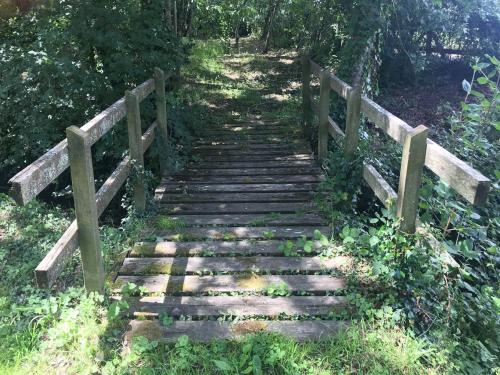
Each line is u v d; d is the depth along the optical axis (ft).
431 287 10.63
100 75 21.27
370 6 22.52
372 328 10.07
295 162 20.75
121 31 21.47
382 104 29.25
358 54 23.13
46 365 9.09
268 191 17.70
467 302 10.80
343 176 15.93
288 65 41.60
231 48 52.03
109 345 9.65
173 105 22.54
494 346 10.28
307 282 11.80
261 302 11.09
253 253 13.23
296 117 26.96
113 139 20.54
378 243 11.18
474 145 15.76
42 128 20.95
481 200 8.44
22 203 8.02
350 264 12.44
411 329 10.14
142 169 15.34
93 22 20.86
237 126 25.96
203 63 40.45
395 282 10.76
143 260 12.93
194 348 9.50
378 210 17.43
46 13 21.25
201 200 16.98
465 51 34.17
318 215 15.53
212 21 50.01
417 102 29.66
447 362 9.23
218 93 32.35
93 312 10.34
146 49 21.99
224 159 21.29
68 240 9.93
